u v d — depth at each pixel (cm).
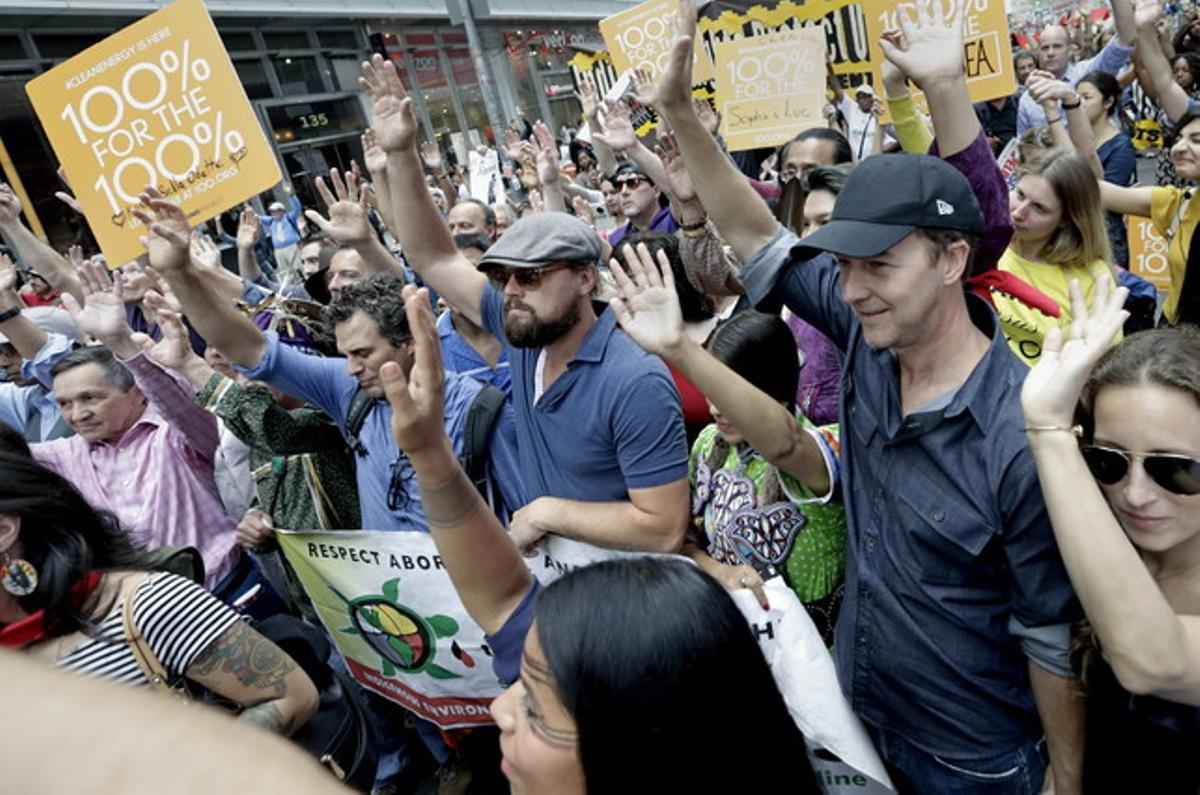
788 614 167
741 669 91
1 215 373
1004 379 135
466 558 147
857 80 532
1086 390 126
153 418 271
